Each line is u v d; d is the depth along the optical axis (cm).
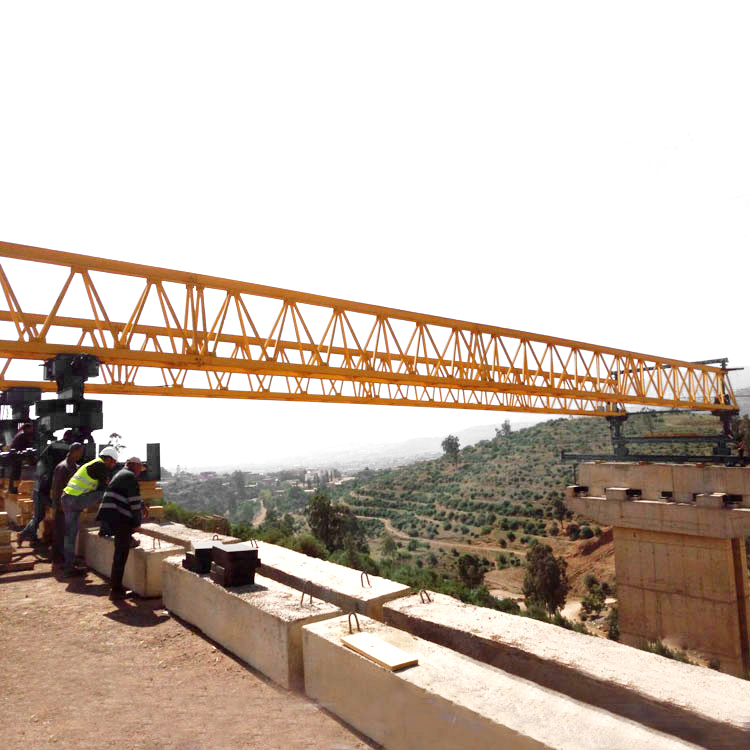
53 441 1158
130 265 2094
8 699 444
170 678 482
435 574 4062
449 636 445
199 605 606
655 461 3572
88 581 828
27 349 1864
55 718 409
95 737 378
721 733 280
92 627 624
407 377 3028
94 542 898
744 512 2680
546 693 320
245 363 2416
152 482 1177
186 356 2242
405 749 337
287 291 2570
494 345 3497
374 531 12550
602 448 13700
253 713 412
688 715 295
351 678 386
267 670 478
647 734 274
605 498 3238
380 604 528
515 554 8619
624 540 3156
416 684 332
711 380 4538
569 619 5009
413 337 3123
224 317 2378
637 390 4388
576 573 6894
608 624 4472
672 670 350
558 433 16500
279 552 741
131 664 517
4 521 902
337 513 8288
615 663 361
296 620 457
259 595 533
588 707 303
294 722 396
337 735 375
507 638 413
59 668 509
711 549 2833
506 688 326
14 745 367
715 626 2789
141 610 686
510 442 17638
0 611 683
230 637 539
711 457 3156
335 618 466
